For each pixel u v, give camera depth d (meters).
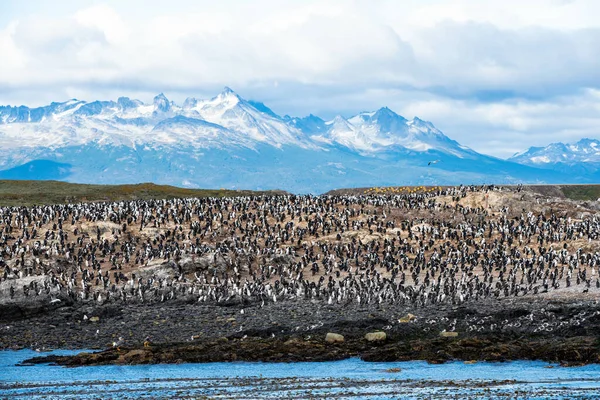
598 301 88.38
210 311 90.88
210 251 119.62
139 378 62.19
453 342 70.81
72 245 120.00
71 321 86.19
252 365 66.69
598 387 57.59
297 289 101.25
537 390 56.88
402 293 96.44
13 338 78.38
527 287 101.75
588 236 128.25
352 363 67.06
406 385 58.88
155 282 103.19
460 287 98.00
